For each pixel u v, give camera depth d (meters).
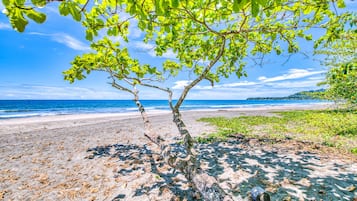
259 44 4.01
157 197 3.69
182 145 7.62
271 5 2.24
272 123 13.45
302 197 3.49
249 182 4.14
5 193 4.00
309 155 5.80
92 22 2.17
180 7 2.34
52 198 3.77
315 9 2.49
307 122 12.91
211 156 5.96
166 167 5.14
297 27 2.95
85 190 4.04
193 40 4.32
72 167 5.40
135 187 4.11
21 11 1.16
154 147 7.35
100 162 5.75
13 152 7.06
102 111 38.38
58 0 1.22
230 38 4.02
